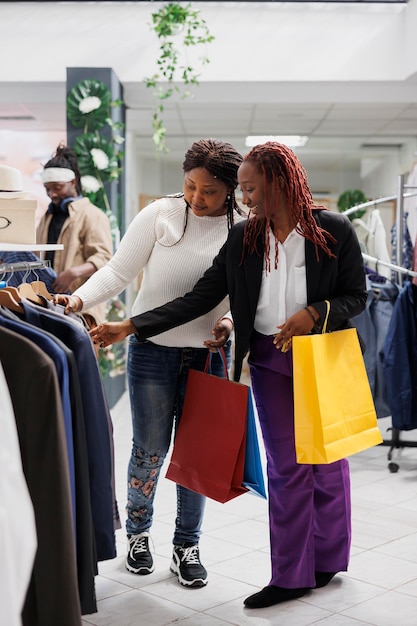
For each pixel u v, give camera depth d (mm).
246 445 2643
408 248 5125
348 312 2568
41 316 2135
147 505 3006
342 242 2570
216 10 6730
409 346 4543
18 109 7758
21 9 6684
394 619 2588
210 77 6770
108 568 3064
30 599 1768
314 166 10461
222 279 2697
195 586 2861
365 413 2600
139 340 2643
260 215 2494
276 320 2592
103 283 2812
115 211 6605
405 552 3227
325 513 2791
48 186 4641
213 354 2896
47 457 1708
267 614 2635
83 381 2090
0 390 1521
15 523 1482
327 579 2865
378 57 6734
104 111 6449
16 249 2168
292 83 6891
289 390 2619
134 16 6707
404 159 10070
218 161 2631
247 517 3736
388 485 4301
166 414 2891
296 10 6723
